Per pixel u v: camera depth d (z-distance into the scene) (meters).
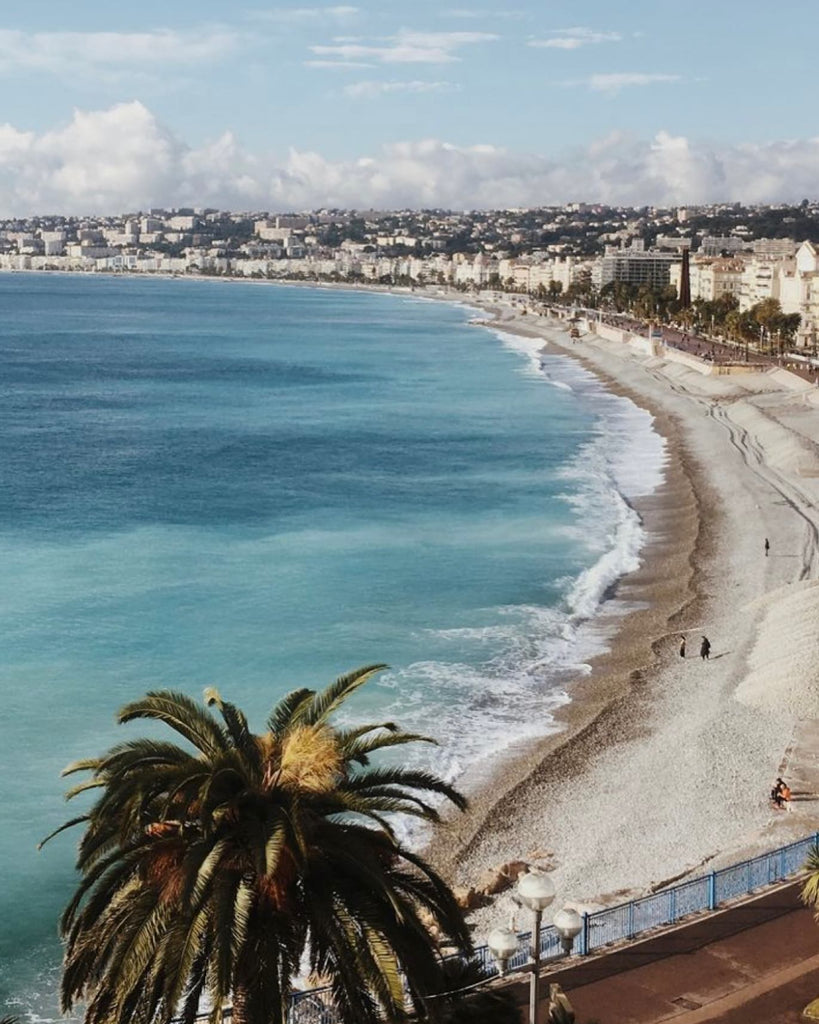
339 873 22.92
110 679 64.69
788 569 85.44
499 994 25.94
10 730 57.53
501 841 46.66
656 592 82.00
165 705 24.22
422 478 125.19
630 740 56.59
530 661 68.25
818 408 160.12
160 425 166.25
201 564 89.38
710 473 123.75
